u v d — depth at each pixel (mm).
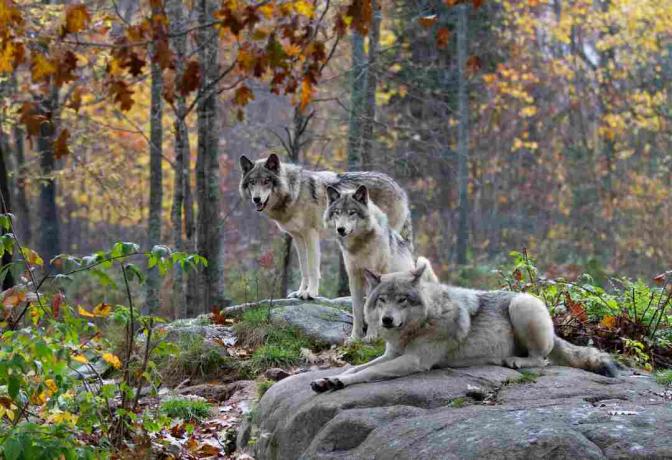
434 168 37781
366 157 20906
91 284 26734
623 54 43156
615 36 41438
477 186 39625
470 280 27562
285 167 13117
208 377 11312
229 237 34062
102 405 7809
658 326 10656
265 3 10117
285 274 18750
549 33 43688
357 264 11133
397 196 13328
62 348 6520
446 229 36219
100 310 7586
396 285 7988
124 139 32031
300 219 13102
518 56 40438
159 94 20172
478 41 38375
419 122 33438
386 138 31812
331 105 34531
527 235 37938
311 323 12070
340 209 10867
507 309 8547
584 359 8430
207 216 17250
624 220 37188
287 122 32250
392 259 11242
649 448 5605
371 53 21203
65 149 10234
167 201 41375
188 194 19344
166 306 22891
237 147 36375
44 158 26984
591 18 41281
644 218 35688
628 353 10039
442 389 7344
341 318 12352
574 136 43781
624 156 42031
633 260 33625
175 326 12711
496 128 40875
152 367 8078
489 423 6199
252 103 32625
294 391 8125
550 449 5664
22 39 10023
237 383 10750
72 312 7352
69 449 6301
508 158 41312
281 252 21734
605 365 8273
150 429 7898
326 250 33094
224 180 37094
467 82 33406
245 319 12453
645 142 43469
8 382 6359
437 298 8148
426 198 37562
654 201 37188
